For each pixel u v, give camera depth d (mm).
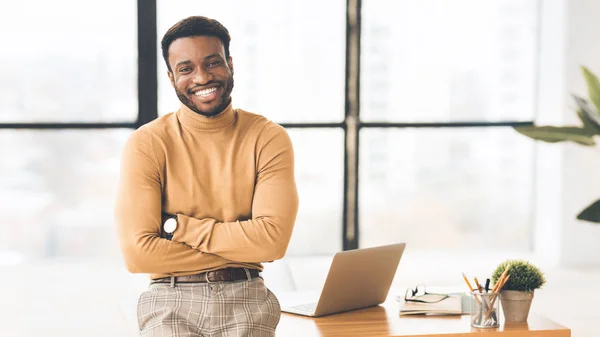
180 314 2426
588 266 5695
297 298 3088
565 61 5543
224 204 2557
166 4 5266
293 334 2594
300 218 5566
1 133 5238
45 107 5277
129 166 2533
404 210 5727
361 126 5527
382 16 5566
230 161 2559
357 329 2648
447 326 2688
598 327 4402
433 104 5676
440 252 5816
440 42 5656
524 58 5770
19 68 5230
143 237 2471
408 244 5773
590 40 5547
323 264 5441
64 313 4543
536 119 5805
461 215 5809
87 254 5438
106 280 5117
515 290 2736
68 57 5273
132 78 5320
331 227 5594
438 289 3133
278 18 5445
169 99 5297
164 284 2494
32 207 5340
